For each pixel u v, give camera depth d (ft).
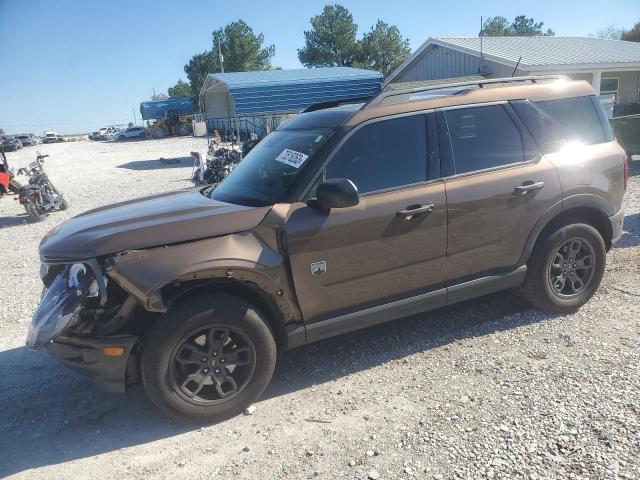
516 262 14.15
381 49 237.45
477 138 13.60
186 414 10.96
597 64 65.51
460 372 12.46
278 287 11.52
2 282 23.48
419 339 14.34
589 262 15.14
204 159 48.57
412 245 12.67
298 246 11.57
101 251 10.53
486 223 13.42
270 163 13.38
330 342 14.57
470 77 59.57
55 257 10.95
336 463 9.68
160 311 10.40
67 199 48.98
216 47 254.06
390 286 12.74
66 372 14.14
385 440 10.20
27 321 18.33
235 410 11.39
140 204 13.69
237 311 11.06
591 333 13.80
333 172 12.14
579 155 14.64
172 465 10.05
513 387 11.59
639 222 24.02
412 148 12.88
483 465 9.27
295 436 10.59
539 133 14.30
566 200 14.23
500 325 14.74
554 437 9.82
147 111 175.22
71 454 10.62
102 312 10.75
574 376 11.78
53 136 233.14
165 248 10.72
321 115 13.98
